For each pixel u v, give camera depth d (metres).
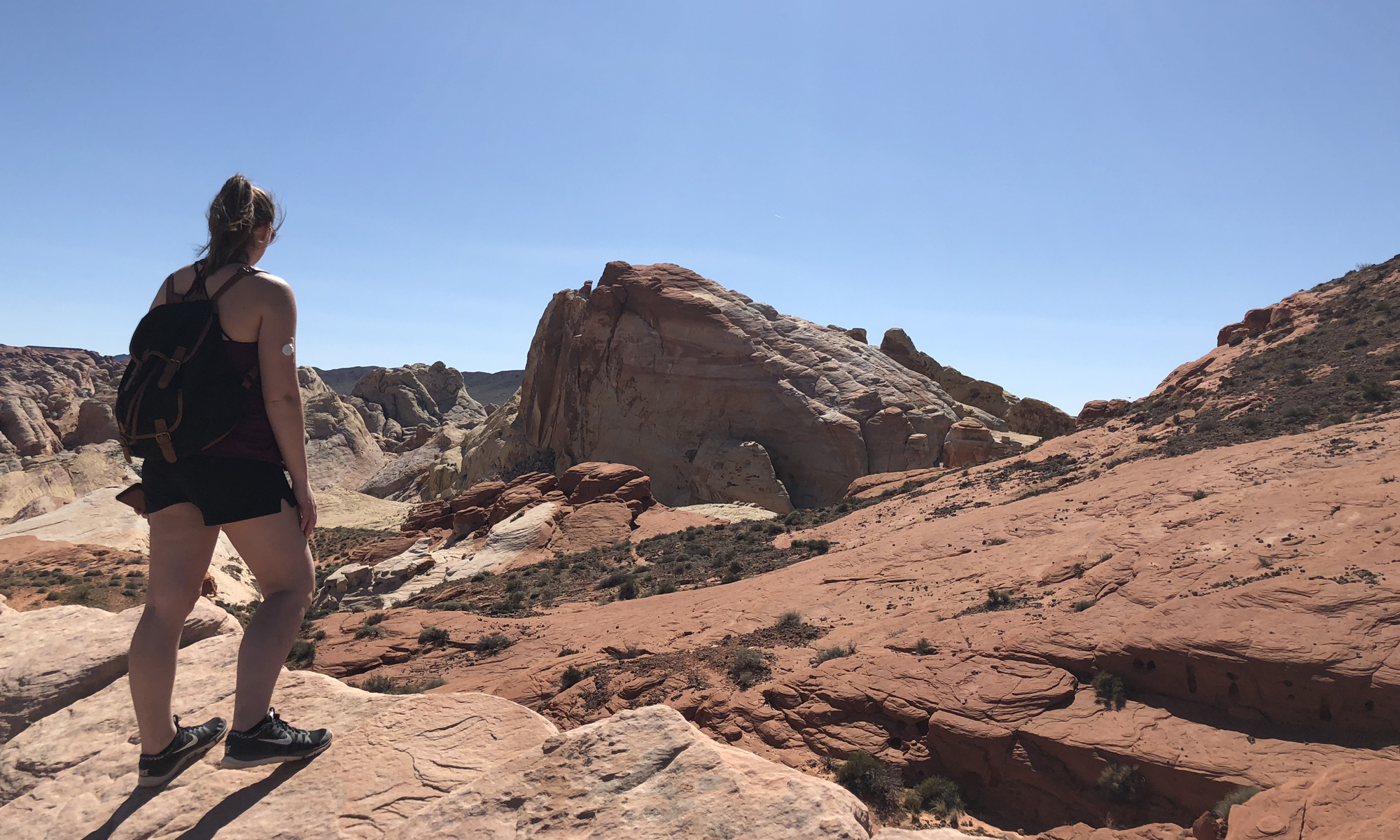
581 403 100.75
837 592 28.97
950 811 16.41
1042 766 16.31
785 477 88.00
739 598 30.59
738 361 92.50
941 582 27.08
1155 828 14.42
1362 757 13.70
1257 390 41.53
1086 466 41.19
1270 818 12.54
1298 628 15.92
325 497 113.25
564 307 109.44
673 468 90.81
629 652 26.06
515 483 72.38
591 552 52.66
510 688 25.11
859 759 17.69
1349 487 21.83
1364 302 48.06
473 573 53.31
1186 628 17.17
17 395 152.75
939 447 87.50
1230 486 27.33
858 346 99.50
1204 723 15.76
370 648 32.56
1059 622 19.92
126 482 110.50
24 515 70.69
